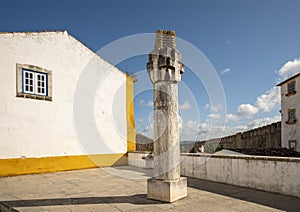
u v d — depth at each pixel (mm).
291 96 22516
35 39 10570
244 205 5281
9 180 8750
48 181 8508
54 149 10820
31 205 5496
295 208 5027
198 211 4938
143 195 6312
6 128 9555
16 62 9945
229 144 25203
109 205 5441
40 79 10695
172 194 5582
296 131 21672
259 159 6703
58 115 11078
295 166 5863
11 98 9742
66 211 5059
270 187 6414
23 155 9906
